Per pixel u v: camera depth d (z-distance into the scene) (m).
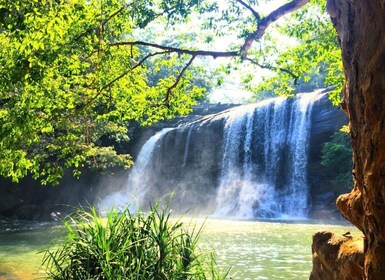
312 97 25.02
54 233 17.72
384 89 2.29
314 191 24.08
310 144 24.31
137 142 30.78
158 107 9.76
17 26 5.31
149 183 29.77
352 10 2.76
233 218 23.59
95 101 9.37
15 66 6.81
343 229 16.42
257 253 11.48
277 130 26.06
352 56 2.77
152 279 4.06
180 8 8.42
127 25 8.55
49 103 8.46
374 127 2.40
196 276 4.38
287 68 10.64
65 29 7.05
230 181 27.33
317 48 10.31
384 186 2.31
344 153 21.89
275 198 25.30
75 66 8.06
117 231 4.34
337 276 3.96
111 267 4.06
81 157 10.30
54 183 9.40
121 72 9.10
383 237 2.40
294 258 10.83
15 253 12.53
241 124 27.55
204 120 29.56
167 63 10.21
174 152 29.48
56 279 4.30
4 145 8.21
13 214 25.78
